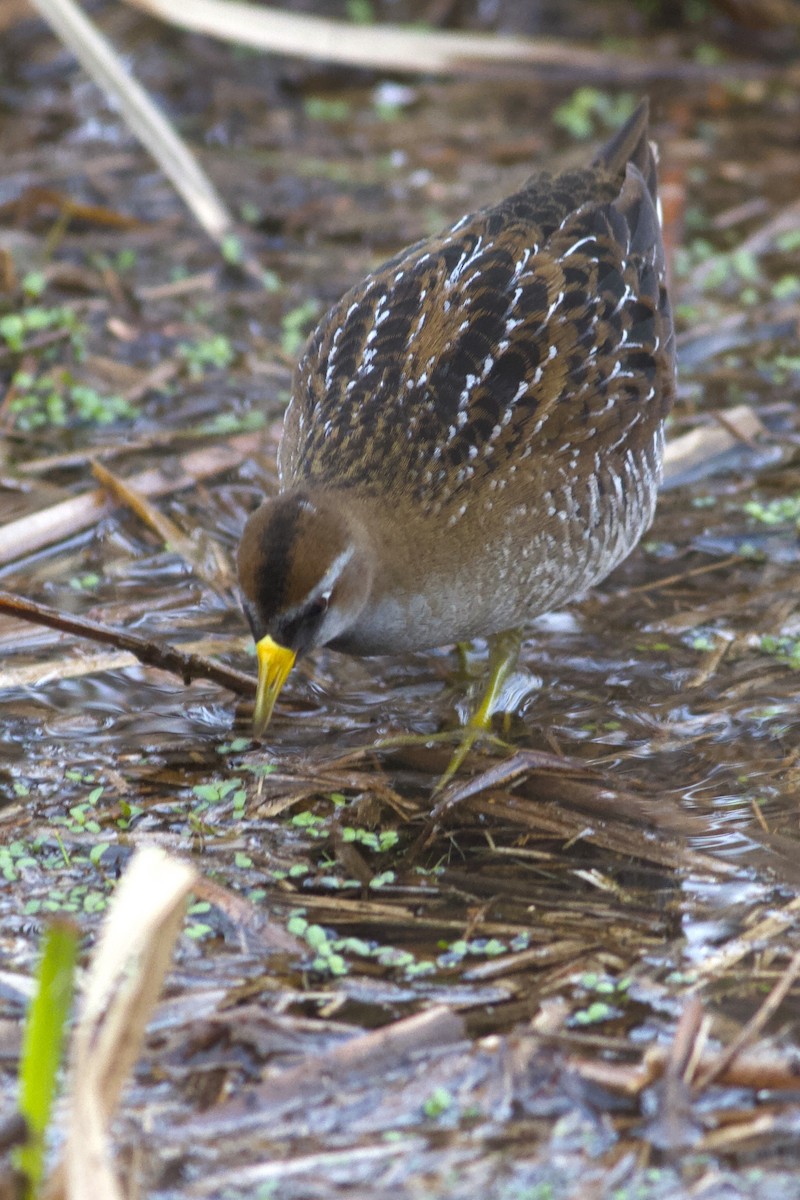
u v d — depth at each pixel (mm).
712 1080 7453
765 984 8141
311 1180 6945
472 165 17828
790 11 20234
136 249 16297
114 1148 7082
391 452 9883
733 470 13328
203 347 14594
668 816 9531
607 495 10516
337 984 8172
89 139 18250
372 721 10641
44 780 9859
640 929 8602
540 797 9781
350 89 19641
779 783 9844
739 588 11875
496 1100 7383
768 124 18812
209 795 9742
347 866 9180
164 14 16625
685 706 10641
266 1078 7504
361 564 9461
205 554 12078
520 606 10445
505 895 8930
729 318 15211
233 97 19188
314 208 17016
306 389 10594
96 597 11641
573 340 10414
